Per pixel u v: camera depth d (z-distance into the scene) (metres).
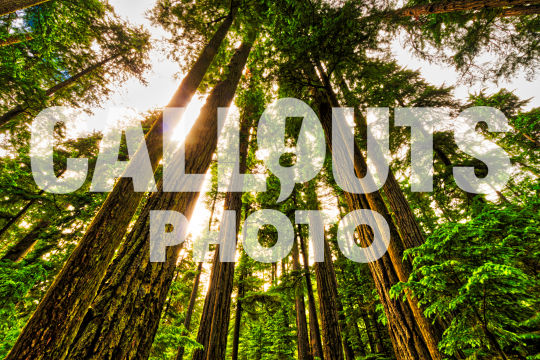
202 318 6.11
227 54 7.04
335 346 6.14
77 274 1.76
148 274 2.03
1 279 4.14
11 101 6.65
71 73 10.73
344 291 8.54
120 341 1.61
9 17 6.00
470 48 6.39
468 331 2.04
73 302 1.64
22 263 4.98
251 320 10.43
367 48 4.85
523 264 2.07
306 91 6.07
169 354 8.35
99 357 1.47
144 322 1.81
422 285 2.44
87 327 1.58
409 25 5.79
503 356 1.84
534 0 4.30
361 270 8.66
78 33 8.14
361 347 8.24
